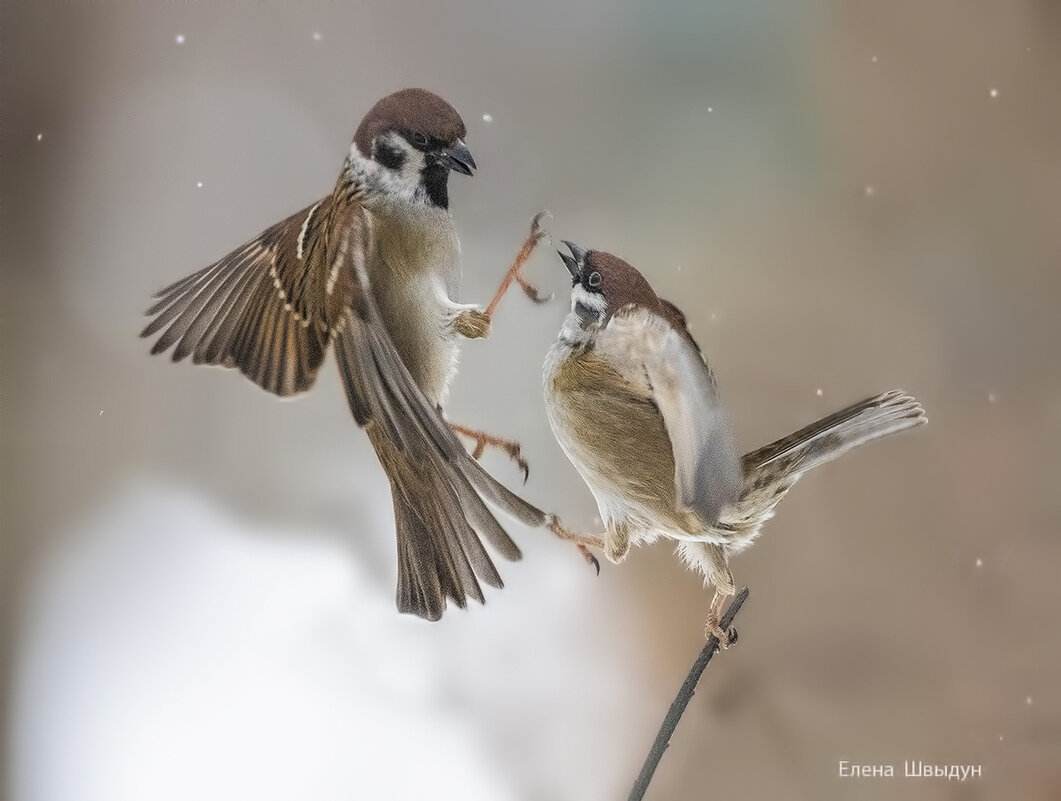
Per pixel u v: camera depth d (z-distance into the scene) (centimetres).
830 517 386
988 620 379
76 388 422
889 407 352
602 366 350
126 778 374
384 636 378
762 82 456
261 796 372
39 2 474
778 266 428
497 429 378
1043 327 423
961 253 438
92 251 441
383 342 345
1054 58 472
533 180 426
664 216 428
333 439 414
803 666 377
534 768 372
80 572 388
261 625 380
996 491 395
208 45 459
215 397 422
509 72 446
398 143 348
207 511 403
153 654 379
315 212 349
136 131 453
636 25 455
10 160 448
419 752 374
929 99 460
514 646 377
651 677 376
